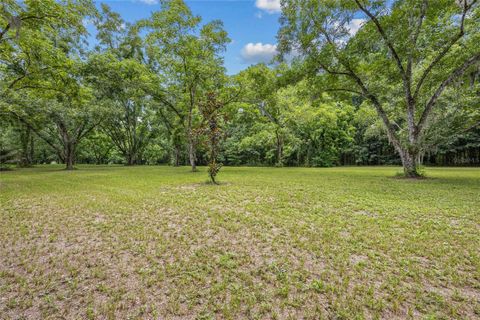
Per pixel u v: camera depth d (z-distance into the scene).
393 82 11.09
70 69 10.70
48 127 20.48
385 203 5.55
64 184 9.21
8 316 1.89
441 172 14.35
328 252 2.99
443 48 9.48
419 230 3.73
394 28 9.38
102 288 2.27
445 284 2.30
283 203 5.64
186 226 4.04
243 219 4.39
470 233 3.60
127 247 3.22
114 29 20.97
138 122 29.22
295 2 10.30
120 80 17.28
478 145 22.56
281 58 11.73
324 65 10.82
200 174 13.78
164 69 16.62
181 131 21.28
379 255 2.90
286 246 3.20
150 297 2.14
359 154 31.41
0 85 10.55
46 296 2.16
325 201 5.83
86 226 4.09
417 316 1.86
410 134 10.45
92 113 18.12
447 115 10.86
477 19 8.86
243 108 19.88
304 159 28.42
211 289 2.24
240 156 31.02
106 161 37.91
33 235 3.69
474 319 1.83
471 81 11.66
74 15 8.54
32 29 8.43
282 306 1.99
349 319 1.82
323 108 24.94
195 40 14.47
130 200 6.08
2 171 17.19
